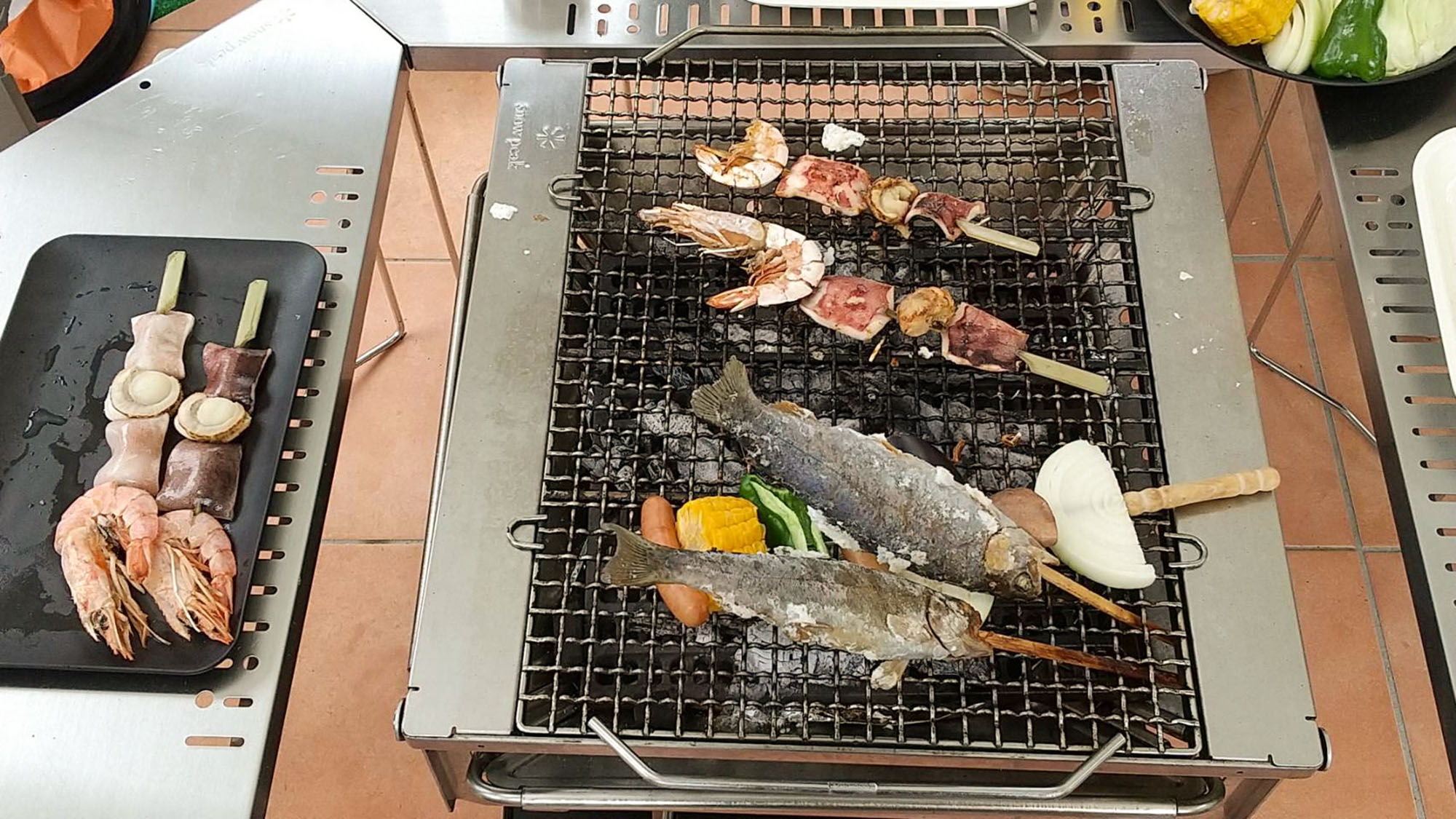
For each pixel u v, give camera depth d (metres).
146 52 2.56
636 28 1.57
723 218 1.43
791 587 1.16
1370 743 1.85
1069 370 1.33
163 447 1.27
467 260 1.45
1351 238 1.43
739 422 1.28
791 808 1.20
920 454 1.31
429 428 2.20
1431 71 1.44
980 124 1.52
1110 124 1.49
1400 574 2.00
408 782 1.87
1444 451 1.29
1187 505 1.24
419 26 1.58
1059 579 1.18
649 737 1.13
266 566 1.21
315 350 1.35
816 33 1.49
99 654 1.14
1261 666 1.14
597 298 1.43
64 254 1.38
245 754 1.11
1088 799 1.18
